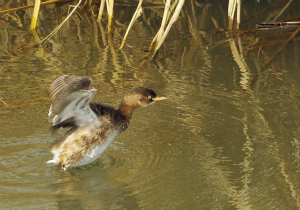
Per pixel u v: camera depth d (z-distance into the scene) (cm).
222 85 1391
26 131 1145
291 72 1471
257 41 1752
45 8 2077
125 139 1112
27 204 854
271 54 1628
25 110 1244
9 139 1104
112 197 883
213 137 1109
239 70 1499
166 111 1247
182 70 1502
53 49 1652
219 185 915
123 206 854
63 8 2084
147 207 848
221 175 950
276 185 912
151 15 2028
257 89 1360
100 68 1498
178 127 1162
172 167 985
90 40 1752
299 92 1328
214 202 860
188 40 1778
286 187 904
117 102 1278
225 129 1144
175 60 1588
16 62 1526
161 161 1010
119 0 2186
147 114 1236
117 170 979
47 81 1392
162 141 1099
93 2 2139
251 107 1251
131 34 1816
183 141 1095
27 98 1300
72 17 1995
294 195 878
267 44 1716
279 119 1181
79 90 779
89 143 983
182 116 1217
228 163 994
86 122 977
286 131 1121
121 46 1656
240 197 873
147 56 1603
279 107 1245
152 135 1129
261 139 1090
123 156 1038
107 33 1822
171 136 1120
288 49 1672
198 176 948
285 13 2033
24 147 1074
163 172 966
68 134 995
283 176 941
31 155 1042
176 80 1421
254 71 1491
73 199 877
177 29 1897
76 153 983
